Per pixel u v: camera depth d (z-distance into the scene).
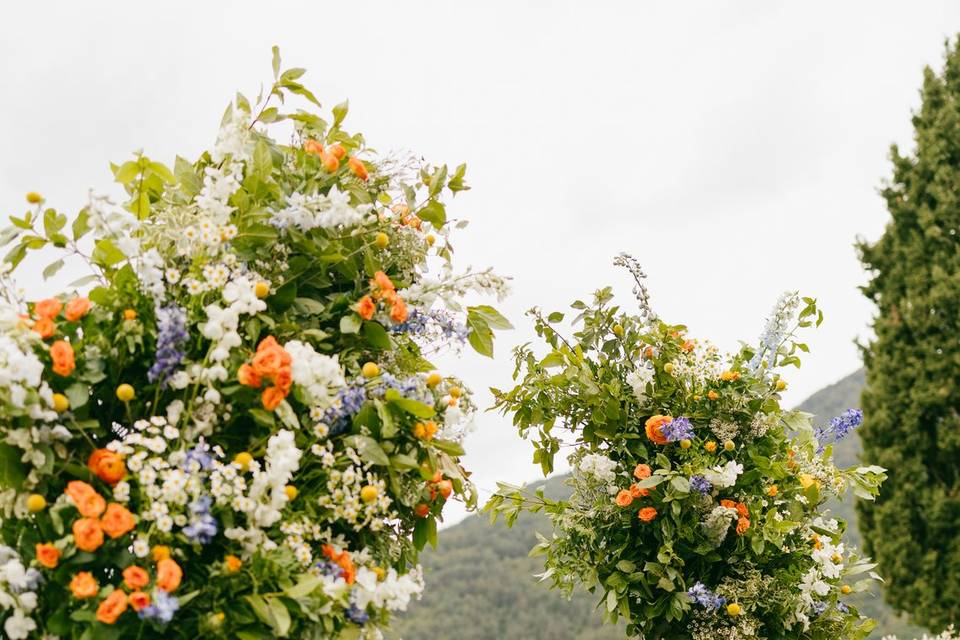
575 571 3.26
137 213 2.12
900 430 9.98
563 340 3.41
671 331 3.47
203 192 2.04
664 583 3.00
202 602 1.75
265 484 1.83
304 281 2.21
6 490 1.78
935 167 10.58
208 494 1.80
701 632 3.01
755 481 3.25
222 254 2.04
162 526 1.70
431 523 2.25
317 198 2.10
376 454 2.00
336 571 1.91
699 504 3.10
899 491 9.73
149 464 1.77
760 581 3.04
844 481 3.38
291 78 2.33
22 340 1.78
